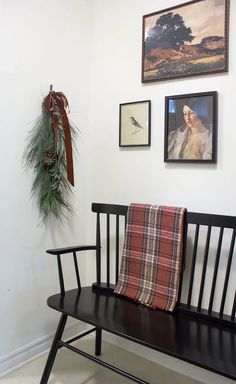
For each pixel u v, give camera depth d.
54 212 1.94
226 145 1.64
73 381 1.73
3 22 1.65
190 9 1.74
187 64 1.76
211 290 1.57
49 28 1.90
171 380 1.75
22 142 1.78
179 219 1.60
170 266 1.60
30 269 1.88
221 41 1.65
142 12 1.93
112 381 1.74
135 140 1.97
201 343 1.26
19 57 1.74
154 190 1.91
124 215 1.83
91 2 2.16
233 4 1.62
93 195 2.20
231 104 1.62
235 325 1.41
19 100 1.76
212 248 1.69
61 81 1.99
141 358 1.95
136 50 1.97
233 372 1.08
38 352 1.95
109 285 1.84
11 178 1.74
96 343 1.95
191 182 1.76
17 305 1.82
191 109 1.74
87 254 2.27
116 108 2.07
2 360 1.75
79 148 2.14
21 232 1.82
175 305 1.55
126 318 1.47
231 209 1.64
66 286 2.12
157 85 1.88
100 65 2.14
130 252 1.76
